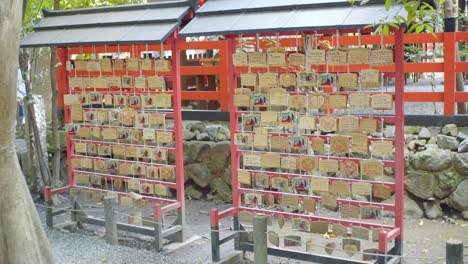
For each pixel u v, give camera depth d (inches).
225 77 279.1
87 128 237.5
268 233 191.5
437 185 238.1
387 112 288.4
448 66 242.2
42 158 295.4
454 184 235.0
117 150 231.9
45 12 249.3
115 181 236.2
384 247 165.2
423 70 247.0
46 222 246.5
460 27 341.7
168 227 226.5
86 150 241.4
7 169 151.9
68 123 245.8
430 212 239.6
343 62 173.2
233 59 191.8
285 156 189.3
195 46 282.8
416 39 244.7
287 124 186.2
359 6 169.2
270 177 194.1
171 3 216.4
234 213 202.1
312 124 181.6
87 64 232.7
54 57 281.3
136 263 201.8
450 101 244.2
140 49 288.5
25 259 152.9
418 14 162.7
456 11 316.2
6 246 152.2
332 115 178.7
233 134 197.6
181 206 220.5
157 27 205.9
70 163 246.2
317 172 226.4
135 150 227.3
